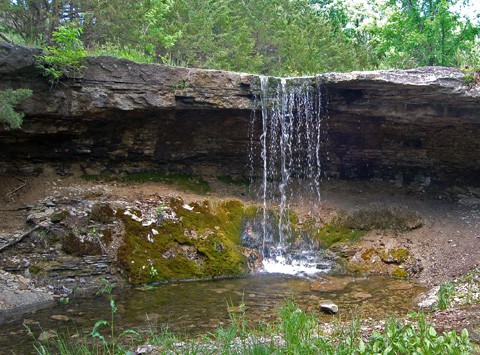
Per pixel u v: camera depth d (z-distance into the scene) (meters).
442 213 10.55
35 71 8.41
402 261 9.10
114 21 11.64
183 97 9.61
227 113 10.32
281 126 10.41
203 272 8.49
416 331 4.54
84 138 9.72
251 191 11.11
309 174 11.55
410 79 9.08
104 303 6.89
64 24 10.52
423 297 7.07
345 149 11.48
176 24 13.20
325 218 10.22
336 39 16.50
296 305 6.78
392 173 11.84
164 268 8.29
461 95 9.14
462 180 11.59
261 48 15.03
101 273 7.85
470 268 8.29
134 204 9.10
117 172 10.28
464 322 5.07
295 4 17.34
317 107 10.12
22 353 4.99
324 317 6.31
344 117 10.64
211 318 6.21
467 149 11.09
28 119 8.81
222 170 11.32
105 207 8.68
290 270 9.11
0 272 7.24
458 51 16.83
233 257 8.89
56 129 9.20
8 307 6.60
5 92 7.10
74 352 4.88
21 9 10.52
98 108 9.09
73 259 7.85
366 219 10.13
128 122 9.87
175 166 10.91
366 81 9.16
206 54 13.31
